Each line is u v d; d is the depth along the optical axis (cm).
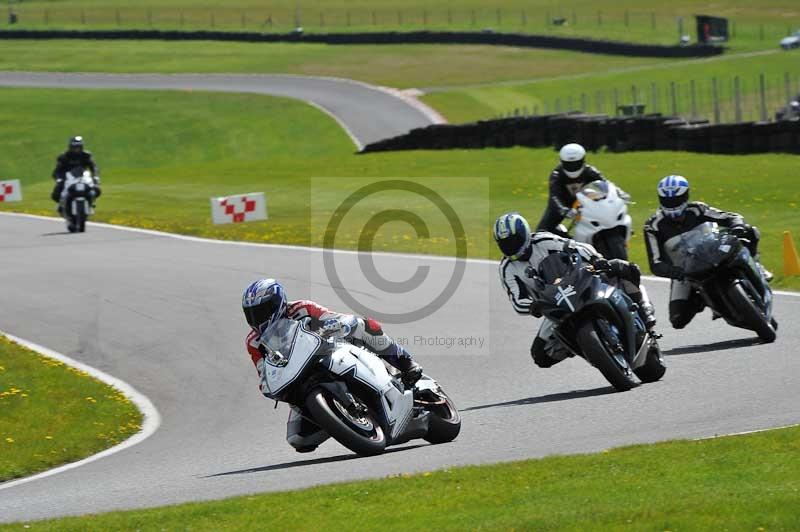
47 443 3628
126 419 3931
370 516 2148
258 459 3145
